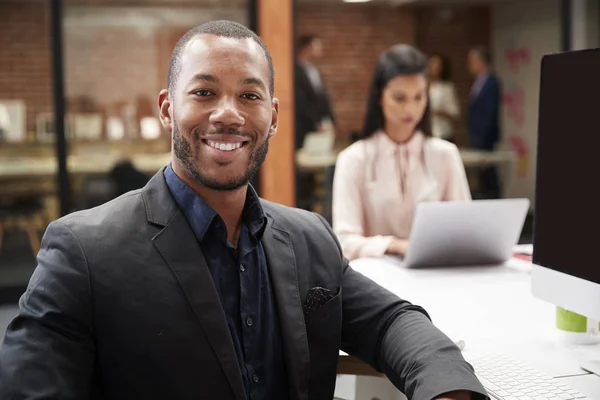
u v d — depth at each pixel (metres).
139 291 1.10
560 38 5.87
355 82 8.52
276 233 1.29
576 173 1.31
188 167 1.15
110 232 1.13
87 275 1.08
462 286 1.93
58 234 1.12
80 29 7.83
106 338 1.08
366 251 2.31
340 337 1.31
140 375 1.09
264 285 1.23
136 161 6.42
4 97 7.59
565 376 1.26
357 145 2.56
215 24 1.19
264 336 1.20
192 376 1.10
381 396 1.77
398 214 2.51
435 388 1.11
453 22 8.50
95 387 1.13
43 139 7.05
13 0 7.50
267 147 1.21
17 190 5.86
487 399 1.11
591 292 1.28
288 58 4.55
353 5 8.41
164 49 8.05
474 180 7.06
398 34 8.55
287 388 1.22
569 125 1.33
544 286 1.41
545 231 1.41
